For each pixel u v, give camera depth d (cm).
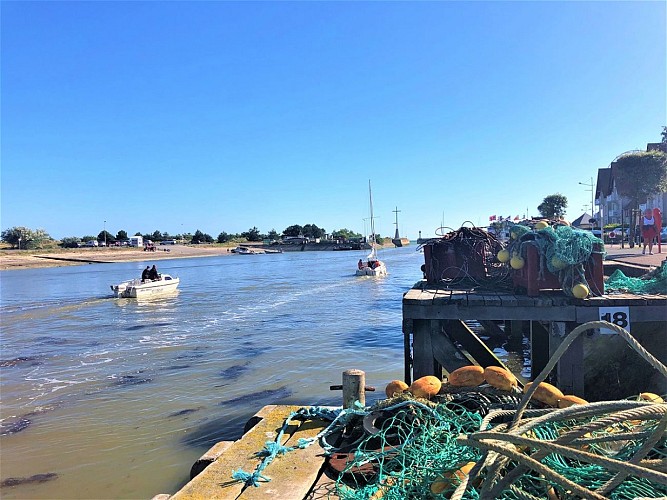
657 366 295
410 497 315
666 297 628
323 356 1462
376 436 407
